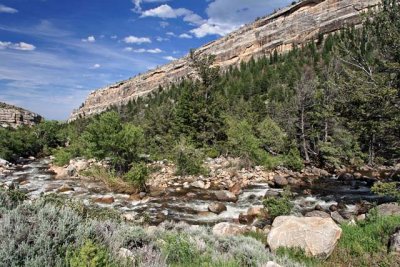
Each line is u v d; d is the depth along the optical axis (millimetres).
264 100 71125
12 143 51250
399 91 16156
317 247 8289
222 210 18109
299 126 37375
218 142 40312
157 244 6027
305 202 19375
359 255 8414
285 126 39000
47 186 25406
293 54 104938
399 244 8305
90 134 30125
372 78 17281
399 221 10023
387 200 19047
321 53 91875
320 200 19969
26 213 4742
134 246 5793
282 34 130750
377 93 16188
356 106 17703
